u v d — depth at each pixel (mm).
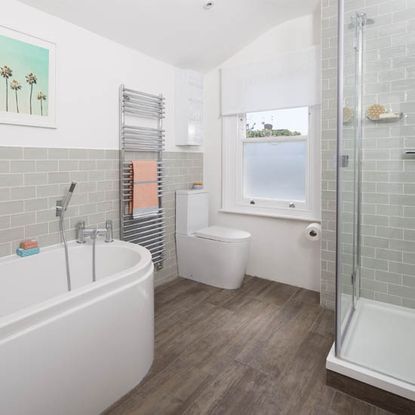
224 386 1754
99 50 2436
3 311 1917
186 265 3277
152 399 1665
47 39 2100
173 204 3254
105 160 2541
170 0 2275
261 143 3271
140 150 2809
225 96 3326
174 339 2207
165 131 3096
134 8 2248
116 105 2592
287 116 3086
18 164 2010
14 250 2031
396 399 1554
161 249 3107
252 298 2854
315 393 1701
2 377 1176
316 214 2971
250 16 2711
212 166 3551
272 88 3029
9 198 1983
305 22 2844
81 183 2381
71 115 2279
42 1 1989
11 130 1964
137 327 1752
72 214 2346
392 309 2398
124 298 1650
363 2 2223
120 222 2666
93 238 2326
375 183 2410
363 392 1643
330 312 2594
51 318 1331
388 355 1860
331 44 2480
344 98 1790
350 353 1866
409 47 2219
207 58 3184
